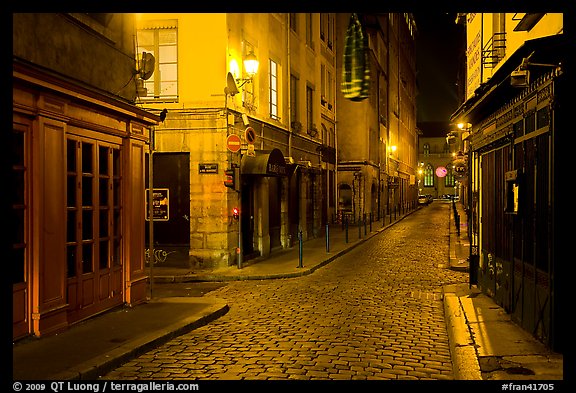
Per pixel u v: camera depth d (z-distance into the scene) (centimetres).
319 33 2616
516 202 749
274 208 1958
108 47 904
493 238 967
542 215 663
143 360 666
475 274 1143
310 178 2472
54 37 750
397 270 1495
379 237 2578
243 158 1585
